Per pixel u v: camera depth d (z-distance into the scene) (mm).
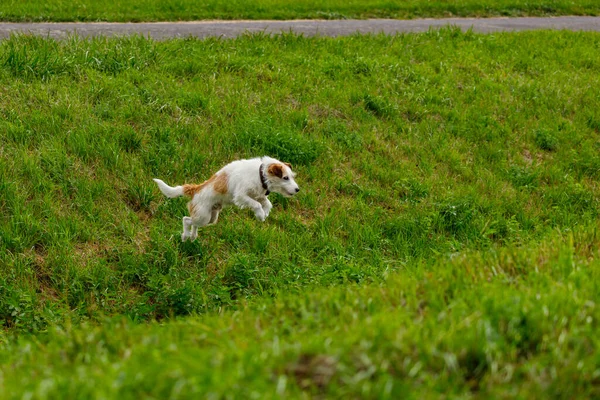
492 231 9211
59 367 4352
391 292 5277
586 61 16547
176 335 4809
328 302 5230
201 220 8156
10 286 7680
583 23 21266
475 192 10789
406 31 17969
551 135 12820
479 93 13992
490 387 3951
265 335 4590
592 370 3977
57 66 11570
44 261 8234
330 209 10055
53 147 9695
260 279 8266
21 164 9305
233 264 8453
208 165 10258
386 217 10008
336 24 18312
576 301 4645
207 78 12414
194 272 8484
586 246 6457
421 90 13602
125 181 9648
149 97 11289
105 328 5164
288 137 10852
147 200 9469
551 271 5523
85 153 9812
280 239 9141
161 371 3824
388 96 13188
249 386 3682
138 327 5371
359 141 11508
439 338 4219
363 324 4395
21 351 5027
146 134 10500
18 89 10781
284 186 7812
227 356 4035
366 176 10898
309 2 20078
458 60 15312
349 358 4008
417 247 9258
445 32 17141
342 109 12438
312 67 13695
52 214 8805
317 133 11609
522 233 9641
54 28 15188
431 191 10711
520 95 14188
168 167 10047
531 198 11008
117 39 13172
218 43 14117
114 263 8445
